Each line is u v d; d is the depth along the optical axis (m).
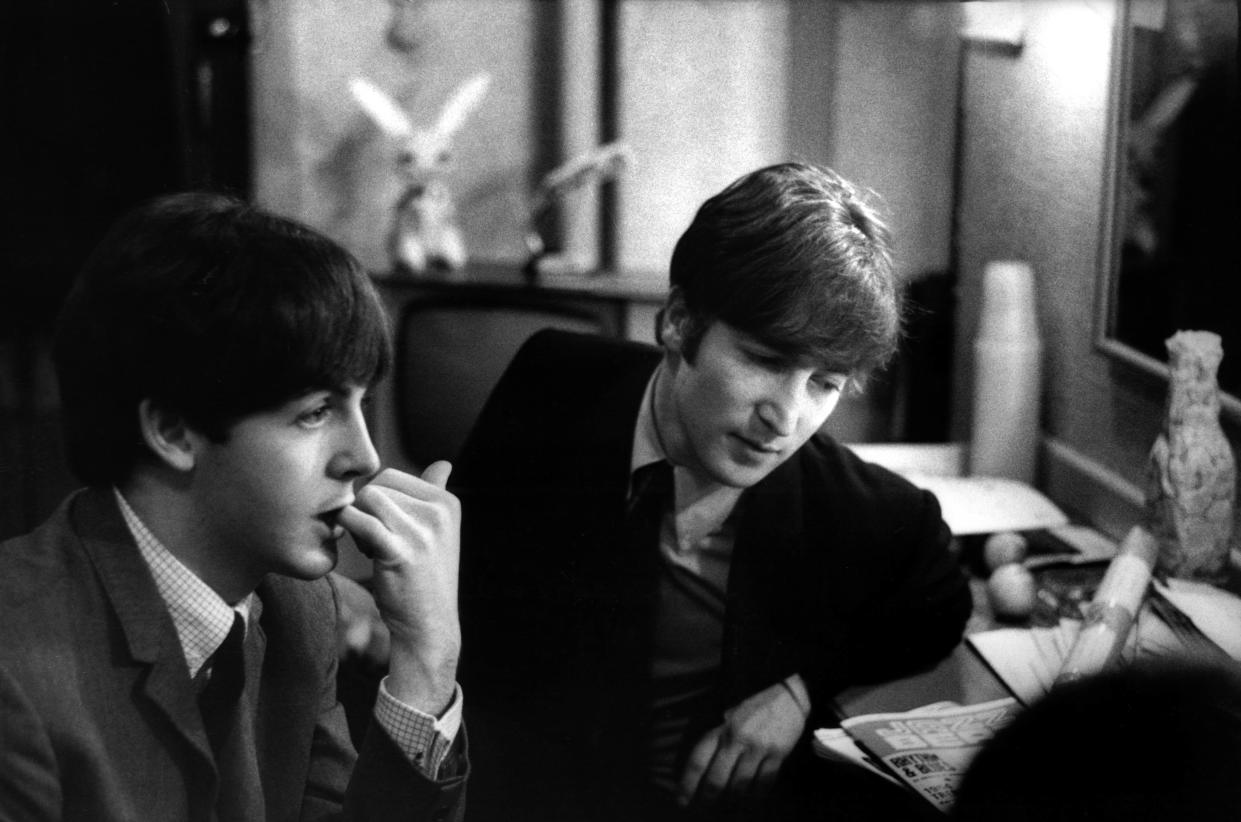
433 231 2.81
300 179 2.86
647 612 1.29
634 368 1.33
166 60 2.25
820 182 1.13
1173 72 1.42
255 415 0.75
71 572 0.75
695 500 1.28
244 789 0.81
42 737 0.70
